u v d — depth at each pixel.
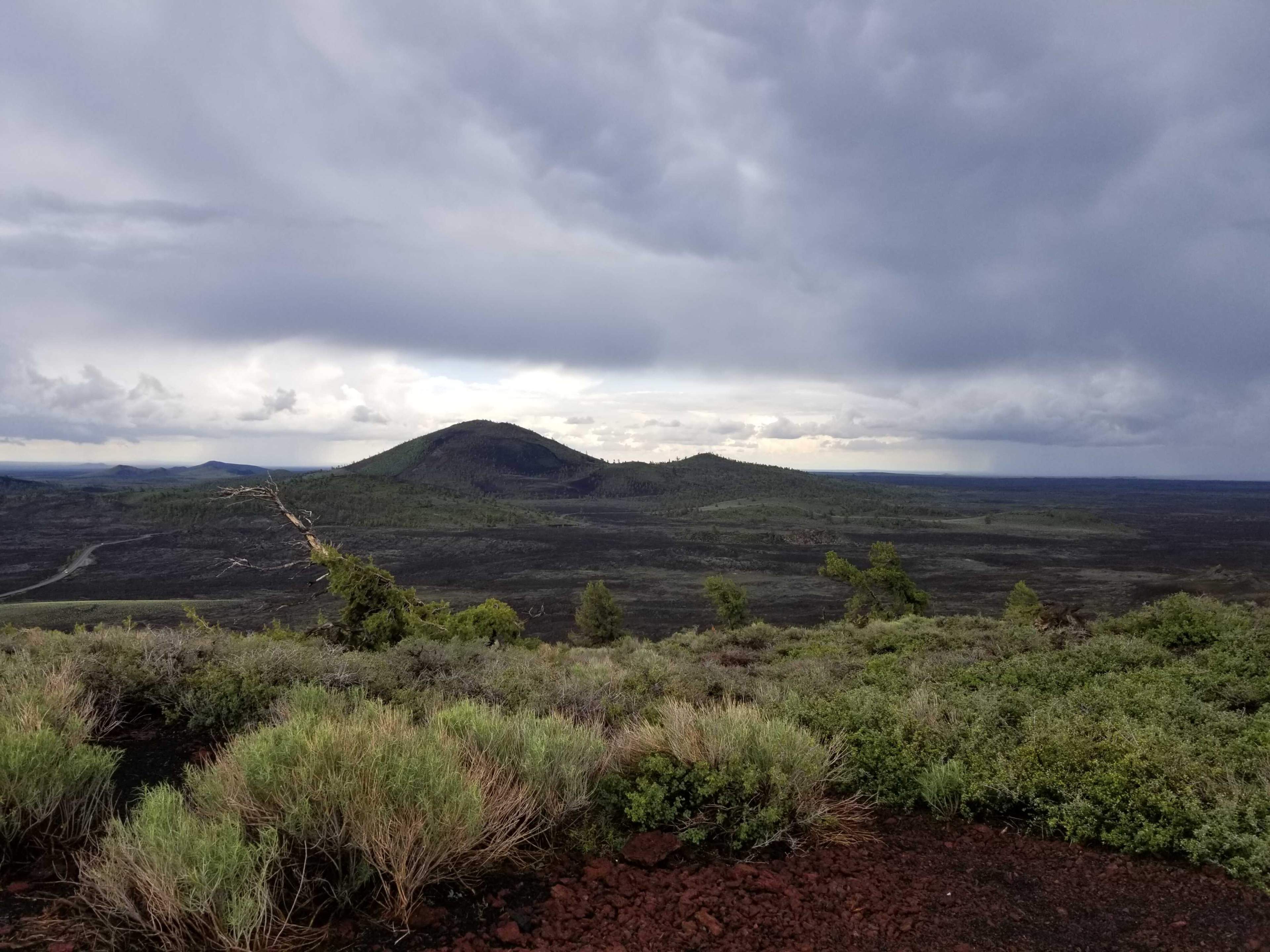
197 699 6.02
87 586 109.50
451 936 2.96
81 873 2.97
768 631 18.23
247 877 2.83
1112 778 4.49
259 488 19.25
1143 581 106.06
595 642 41.84
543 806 4.04
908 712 6.21
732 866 3.83
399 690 7.14
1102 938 3.17
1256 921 3.31
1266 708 6.50
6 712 4.54
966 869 3.95
